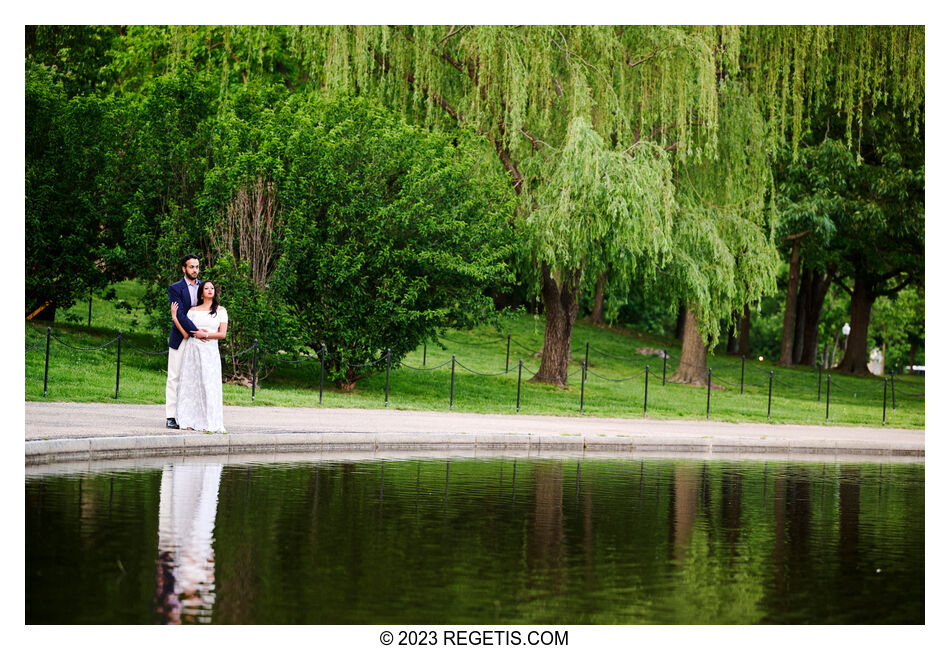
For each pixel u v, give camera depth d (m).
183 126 25.62
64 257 25.31
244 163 22.64
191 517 8.91
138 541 7.85
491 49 24.08
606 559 7.94
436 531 8.80
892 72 29.81
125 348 24.45
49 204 25.19
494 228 24.12
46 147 25.88
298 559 7.50
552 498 11.06
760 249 27.16
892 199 37.78
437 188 23.88
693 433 19.97
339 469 12.91
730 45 25.03
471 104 25.53
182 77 25.56
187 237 23.36
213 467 12.42
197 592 6.51
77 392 18.20
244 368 22.97
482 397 25.64
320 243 23.62
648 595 6.86
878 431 23.61
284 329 22.58
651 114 25.52
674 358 40.56
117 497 9.73
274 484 11.16
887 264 42.09
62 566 7.02
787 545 8.83
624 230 23.89
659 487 12.41
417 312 23.06
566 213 24.00
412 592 6.69
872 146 39.94
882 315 63.16
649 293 28.14
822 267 45.31
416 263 23.77
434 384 27.02
